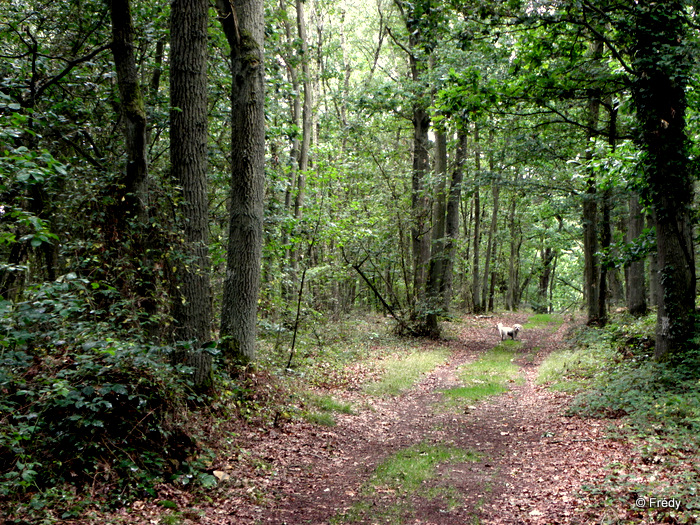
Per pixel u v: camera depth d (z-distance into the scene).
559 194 17.98
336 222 15.24
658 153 9.31
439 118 11.72
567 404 8.98
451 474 6.01
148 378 5.41
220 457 5.85
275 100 12.52
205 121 7.55
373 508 4.96
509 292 36.50
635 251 10.99
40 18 9.48
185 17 7.32
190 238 7.35
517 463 6.29
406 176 21.14
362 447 7.34
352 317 21.80
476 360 15.73
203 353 7.18
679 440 5.86
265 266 13.40
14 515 3.72
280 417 7.74
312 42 23.05
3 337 4.18
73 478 4.47
